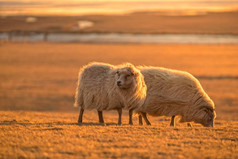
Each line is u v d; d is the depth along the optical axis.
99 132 30.16
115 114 71.19
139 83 35.91
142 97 36.78
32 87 103.31
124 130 31.39
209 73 122.00
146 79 38.91
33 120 42.34
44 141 25.75
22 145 24.39
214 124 43.12
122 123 39.94
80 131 30.28
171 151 23.75
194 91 38.50
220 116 69.56
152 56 171.25
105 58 166.00
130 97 35.88
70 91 98.50
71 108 81.94
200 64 145.12
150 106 38.72
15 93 94.88
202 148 24.98
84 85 38.03
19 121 39.38
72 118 52.09
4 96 90.69
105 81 36.81
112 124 38.03
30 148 23.89
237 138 29.22
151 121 48.25
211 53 181.38
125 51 192.62
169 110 38.56
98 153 22.92
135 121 46.09
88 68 38.31
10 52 190.38
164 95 38.38
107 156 22.23
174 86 38.38
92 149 23.81
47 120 44.25
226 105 82.06
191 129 33.47
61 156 22.02
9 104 83.06
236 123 44.72
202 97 38.72
